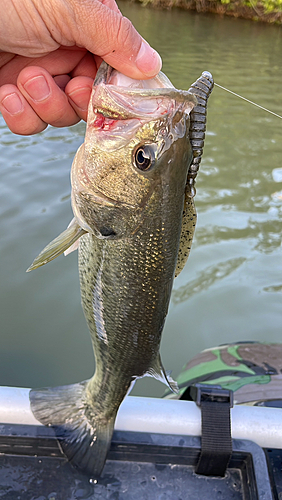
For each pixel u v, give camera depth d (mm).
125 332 294
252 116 1849
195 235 968
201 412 305
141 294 278
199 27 3623
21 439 298
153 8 4242
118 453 302
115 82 268
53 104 301
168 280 277
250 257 906
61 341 697
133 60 261
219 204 1106
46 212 961
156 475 300
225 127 1702
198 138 260
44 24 266
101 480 293
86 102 309
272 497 275
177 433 304
